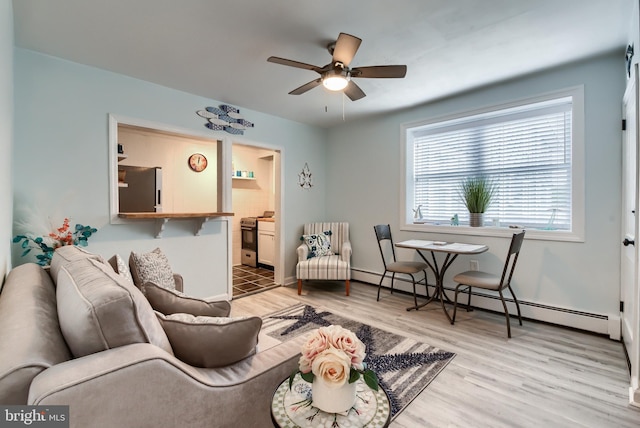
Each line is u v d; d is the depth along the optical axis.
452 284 3.65
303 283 4.57
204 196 5.32
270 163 6.41
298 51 2.48
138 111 3.01
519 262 3.13
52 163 2.56
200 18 2.04
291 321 3.05
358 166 4.59
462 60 2.64
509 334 2.68
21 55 2.41
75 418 0.74
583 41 2.35
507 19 2.05
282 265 4.46
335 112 4.12
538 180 3.15
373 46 2.40
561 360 2.27
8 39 1.65
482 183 3.43
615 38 2.30
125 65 2.72
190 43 2.36
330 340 0.99
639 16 1.71
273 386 1.17
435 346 2.49
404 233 4.08
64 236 2.53
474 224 3.44
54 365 0.78
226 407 1.04
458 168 3.73
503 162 3.38
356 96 2.70
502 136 3.39
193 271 3.50
